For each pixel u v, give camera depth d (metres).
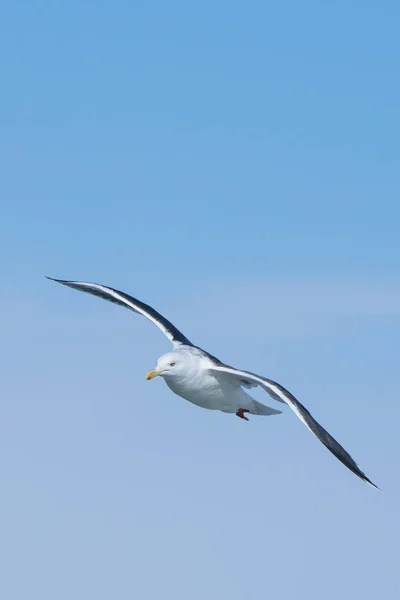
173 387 18.25
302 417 16.08
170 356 18.02
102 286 20.67
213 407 18.66
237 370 17.53
